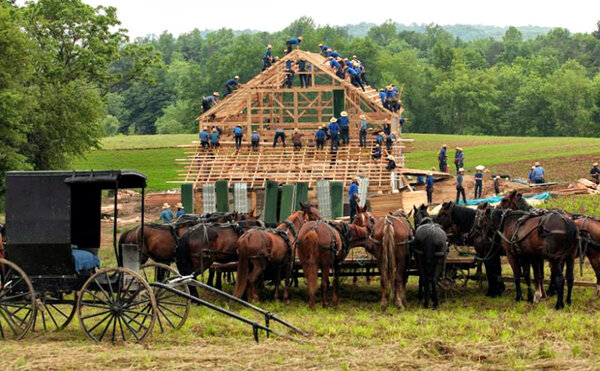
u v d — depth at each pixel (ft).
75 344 58.13
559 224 70.18
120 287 59.16
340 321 65.82
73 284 60.85
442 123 520.01
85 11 194.59
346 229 78.89
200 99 515.50
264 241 75.31
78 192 65.77
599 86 465.06
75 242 66.39
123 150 295.48
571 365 49.70
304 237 74.23
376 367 50.16
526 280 75.87
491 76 497.05
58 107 175.52
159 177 247.09
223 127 187.83
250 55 510.17
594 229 74.13
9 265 60.39
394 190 155.63
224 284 91.50
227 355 53.67
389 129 172.65
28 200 59.77
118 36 205.16
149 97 582.76
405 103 522.47
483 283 89.15
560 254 70.33
